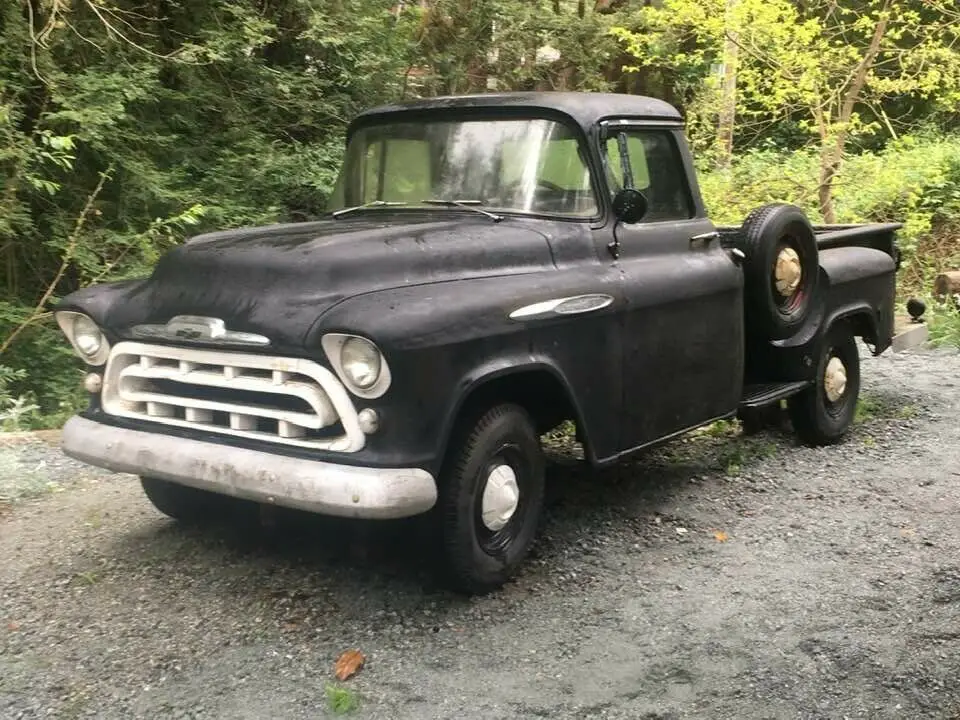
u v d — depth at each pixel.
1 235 8.44
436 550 4.00
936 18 11.72
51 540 4.74
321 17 10.59
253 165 10.17
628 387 4.66
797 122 13.59
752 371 6.14
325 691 3.38
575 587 4.23
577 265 4.54
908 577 4.32
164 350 4.04
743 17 10.43
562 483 5.62
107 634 3.79
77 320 4.37
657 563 4.49
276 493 3.61
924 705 3.32
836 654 3.64
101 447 4.12
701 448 6.33
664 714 3.27
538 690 3.41
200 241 4.44
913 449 6.29
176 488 4.75
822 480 5.67
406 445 3.61
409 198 4.96
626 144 4.95
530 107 4.76
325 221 4.91
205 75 10.34
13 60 8.58
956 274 10.89
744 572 4.38
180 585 4.22
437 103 5.02
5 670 3.53
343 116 11.36
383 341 3.52
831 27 11.48
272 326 3.70
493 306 3.93
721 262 5.36
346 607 4.02
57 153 8.48
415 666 3.56
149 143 9.58
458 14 13.09
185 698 3.36
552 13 14.19
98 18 9.33
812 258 6.01
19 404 7.13
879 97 12.13
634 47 12.83
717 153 12.51
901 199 13.10
